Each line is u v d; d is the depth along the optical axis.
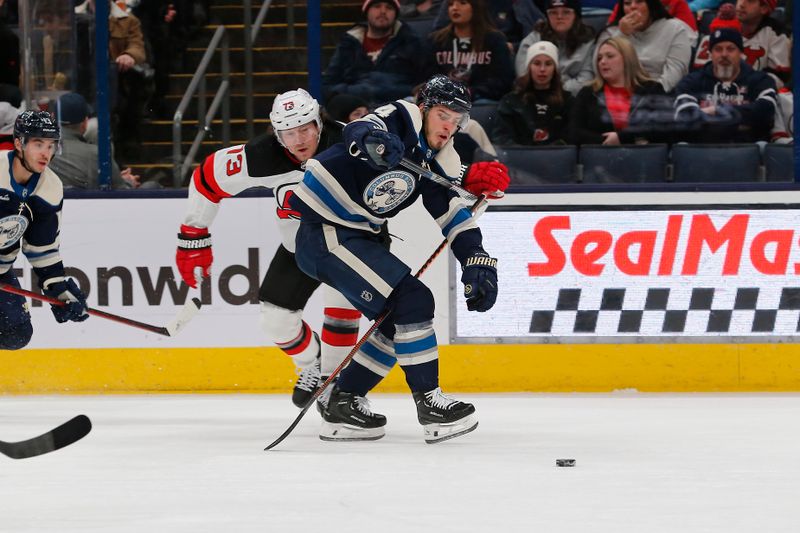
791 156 16.27
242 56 17.39
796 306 15.42
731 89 16.25
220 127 17.28
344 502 8.10
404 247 15.68
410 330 10.75
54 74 16.61
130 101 16.94
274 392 15.95
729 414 13.25
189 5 17.20
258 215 15.87
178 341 16.02
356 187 10.66
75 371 16.06
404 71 16.61
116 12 16.80
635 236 15.52
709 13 16.19
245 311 15.91
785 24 16.08
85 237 16.02
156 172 17.08
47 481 9.15
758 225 15.42
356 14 16.53
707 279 15.48
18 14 16.56
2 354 16.09
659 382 15.58
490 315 15.67
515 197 15.55
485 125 16.61
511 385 15.67
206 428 12.51
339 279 10.80
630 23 16.23
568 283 15.58
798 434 11.63
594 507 7.88
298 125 11.33
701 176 16.41
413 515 7.63
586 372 15.62
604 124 16.45
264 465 9.85
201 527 7.32
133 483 9.02
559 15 16.31
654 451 10.49
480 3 16.41
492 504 8.00
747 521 7.42
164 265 15.99
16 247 12.84
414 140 10.56
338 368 10.94
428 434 10.93
